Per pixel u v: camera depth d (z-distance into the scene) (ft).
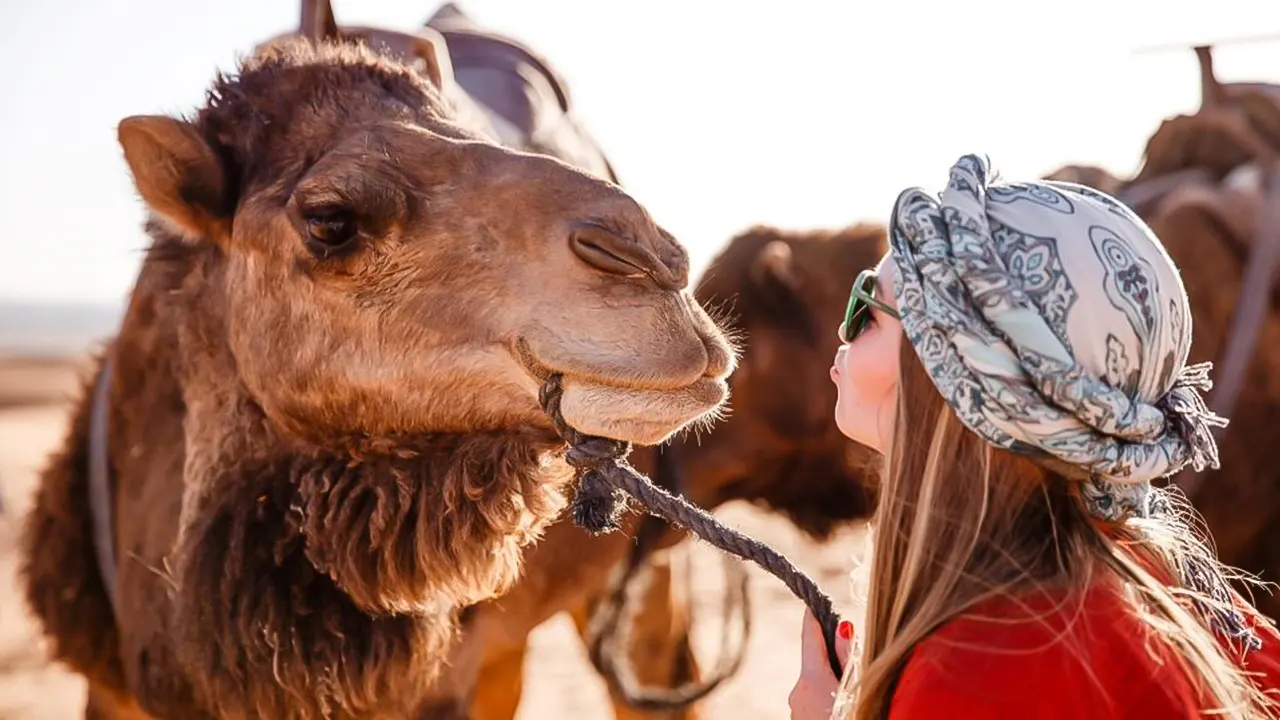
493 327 8.74
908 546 6.11
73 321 515.09
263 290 9.72
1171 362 5.91
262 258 9.68
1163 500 7.27
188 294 10.66
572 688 26.12
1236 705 5.71
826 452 20.15
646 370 8.09
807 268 20.21
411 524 9.59
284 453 10.09
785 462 20.31
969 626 5.67
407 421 9.29
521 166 9.11
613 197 8.70
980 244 5.68
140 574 11.34
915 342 5.79
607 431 8.20
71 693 24.82
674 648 20.21
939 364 5.71
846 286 20.12
